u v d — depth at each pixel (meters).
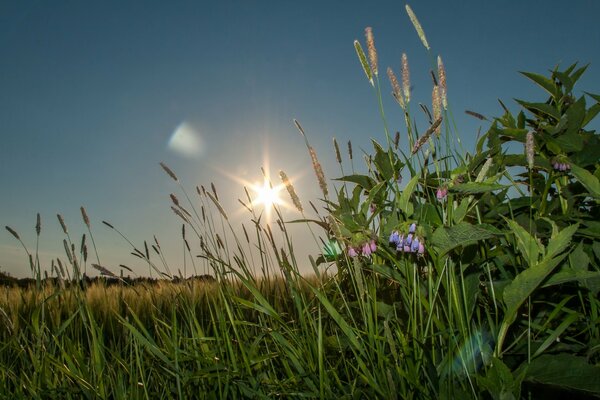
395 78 0.69
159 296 0.94
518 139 0.74
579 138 0.70
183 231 0.86
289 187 0.69
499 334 0.53
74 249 0.84
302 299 0.74
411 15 0.67
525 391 0.56
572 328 0.63
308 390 0.65
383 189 0.72
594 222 0.62
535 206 0.69
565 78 0.77
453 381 0.53
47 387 0.77
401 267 0.63
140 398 0.75
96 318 1.03
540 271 0.48
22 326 0.98
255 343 0.69
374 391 0.59
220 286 0.77
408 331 0.60
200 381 0.72
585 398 0.52
